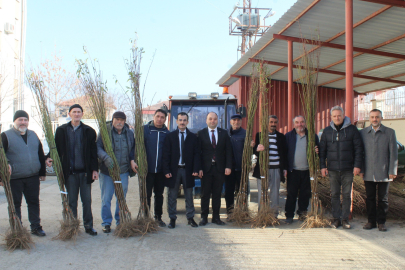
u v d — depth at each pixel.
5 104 12.98
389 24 8.02
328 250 3.74
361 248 3.80
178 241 4.05
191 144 4.77
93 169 4.24
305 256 3.56
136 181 10.38
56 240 4.04
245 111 6.06
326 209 5.58
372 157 4.49
